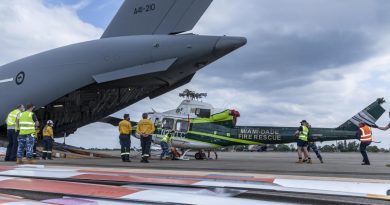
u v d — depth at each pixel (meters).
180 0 11.95
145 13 12.62
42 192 2.92
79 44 13.08
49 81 13.01
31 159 10.59
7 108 13.79
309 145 15.09
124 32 13.02
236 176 4.17
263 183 3.35
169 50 11.29
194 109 18.84
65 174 4.10
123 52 11.89
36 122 10.84
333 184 3.22
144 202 2.35
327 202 2.74
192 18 11.62
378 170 7.79
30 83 13.44
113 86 12.70
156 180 3.54
